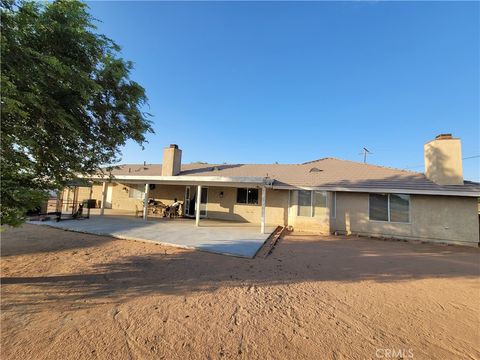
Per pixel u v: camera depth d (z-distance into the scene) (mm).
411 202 13539
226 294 5281
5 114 4172
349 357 3314
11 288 5176
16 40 3980
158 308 4535
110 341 3469
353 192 14852
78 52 4891
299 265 7754
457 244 12531
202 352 3312
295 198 15680
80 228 11969
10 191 4285
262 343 3568
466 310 4859
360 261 8469
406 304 5074
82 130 5566
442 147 13258
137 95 6105
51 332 3643
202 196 19234
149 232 11711
